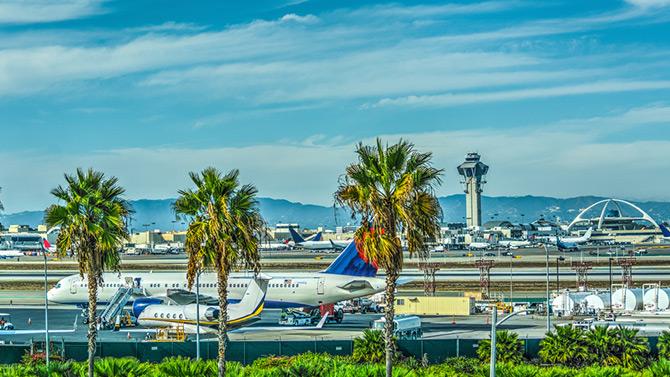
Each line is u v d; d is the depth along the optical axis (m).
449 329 126.00
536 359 86.44
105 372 69.69
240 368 72.38
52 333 124.56
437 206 55.47
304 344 91.44
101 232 65.12
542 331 121.81
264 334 121.56
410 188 54.12
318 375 69.81
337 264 134.62
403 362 84.12
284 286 133.50
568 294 145.12
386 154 55.66
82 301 142.88
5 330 129.00
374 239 54.53
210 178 62.53
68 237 65.06
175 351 91.19
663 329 104.69
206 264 62.53
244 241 62.62
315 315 142.88
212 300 133.38
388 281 55.59
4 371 71.88
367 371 66.56
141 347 91.19
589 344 83.56
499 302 158.62
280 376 70.50
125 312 139.75
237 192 63.25
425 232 55.50
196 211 63.12
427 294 174.62
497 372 71.38
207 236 61.72
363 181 55.31
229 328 112.81
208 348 90.94
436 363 88.44
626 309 142.38
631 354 82.06
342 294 132.75
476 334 119.25
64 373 72.00
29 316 154.38
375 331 85.31
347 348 91.50
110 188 67.25
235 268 64.56
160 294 140.25
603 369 72.25
